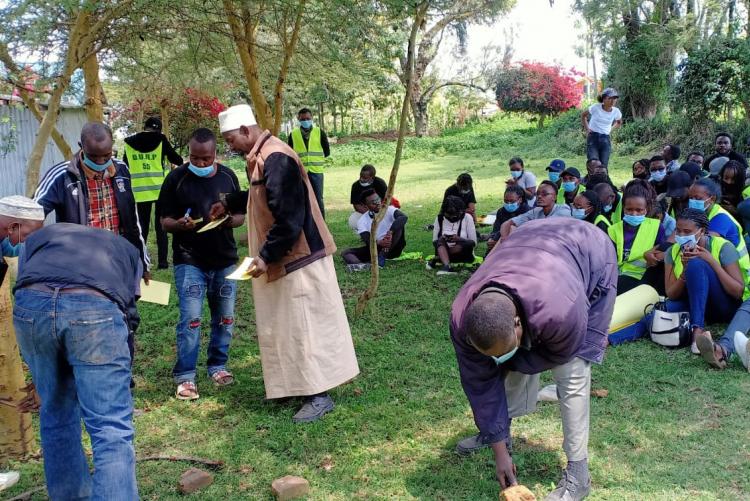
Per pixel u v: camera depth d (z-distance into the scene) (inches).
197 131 193.6
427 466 157.1
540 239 131.5
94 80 337.7
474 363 127.3
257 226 181.0
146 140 339.0
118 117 713.0
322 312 182.7
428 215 507.5
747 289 224.8
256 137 180.1
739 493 141.5
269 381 183.8
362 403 189.9
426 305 279.7
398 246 359.9
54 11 246.2
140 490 149.0
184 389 196.9
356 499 144.4
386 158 1053.8
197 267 197.5
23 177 432.1
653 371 205.2
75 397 135.6
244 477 154.9
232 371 217.6
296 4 305.7
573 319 120.0
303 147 429.1
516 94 1226.0
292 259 178.5
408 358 221.8
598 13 775.1
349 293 303.0
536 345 124.4
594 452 159.8
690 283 224.1
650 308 235.8
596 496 141.6
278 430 175.3
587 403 136.9
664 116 822.5
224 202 193.5
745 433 166.2
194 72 413.4
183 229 192.4
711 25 721.0
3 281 149.3
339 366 185.0
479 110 1584.6
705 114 713.0
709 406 181.3
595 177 327.9
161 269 351.6
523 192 330.6
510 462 133.4
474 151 1095.0
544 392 189.6
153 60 410.6
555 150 916.0
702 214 224.8
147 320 267.9
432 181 729.6
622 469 152.3
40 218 147.3
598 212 278.1
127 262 137.3
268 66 406.0
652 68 818.8
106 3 281.4
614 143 820.0
